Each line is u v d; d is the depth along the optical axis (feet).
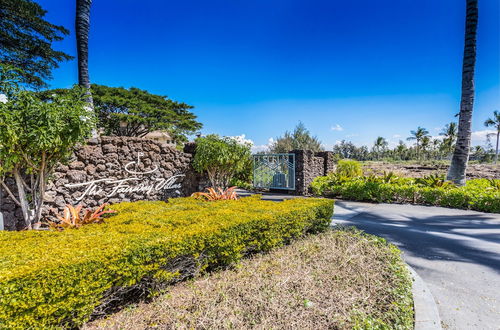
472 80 30.91
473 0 30.35
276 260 11.52
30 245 8.07
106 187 19.27
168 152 24.22
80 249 7.65
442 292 10.31
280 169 44.60
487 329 8.06
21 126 11.61
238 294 8.46
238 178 50.52
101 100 73.20
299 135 70.49
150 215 12.87
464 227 20.06
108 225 10.94
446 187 30.01
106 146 19.44
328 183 38.75
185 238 9.22
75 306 6.67
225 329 6.75
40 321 6.08
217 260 10.82
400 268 10.69
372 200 33.06
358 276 9.87
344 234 15.28
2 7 39.47
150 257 8.23
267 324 6.95
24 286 5.80
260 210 14.35
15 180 14.39
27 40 44.06
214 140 27.17
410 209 27.50
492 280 11.29
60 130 12.25
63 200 16.79
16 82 12.00
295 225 14.24
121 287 7.80
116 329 6.94
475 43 30.68
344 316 7.36
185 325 6.91
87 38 27.14
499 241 16.48
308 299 8.27
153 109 85.56
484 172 64.54
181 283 9.55
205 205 16.19
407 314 7.67
